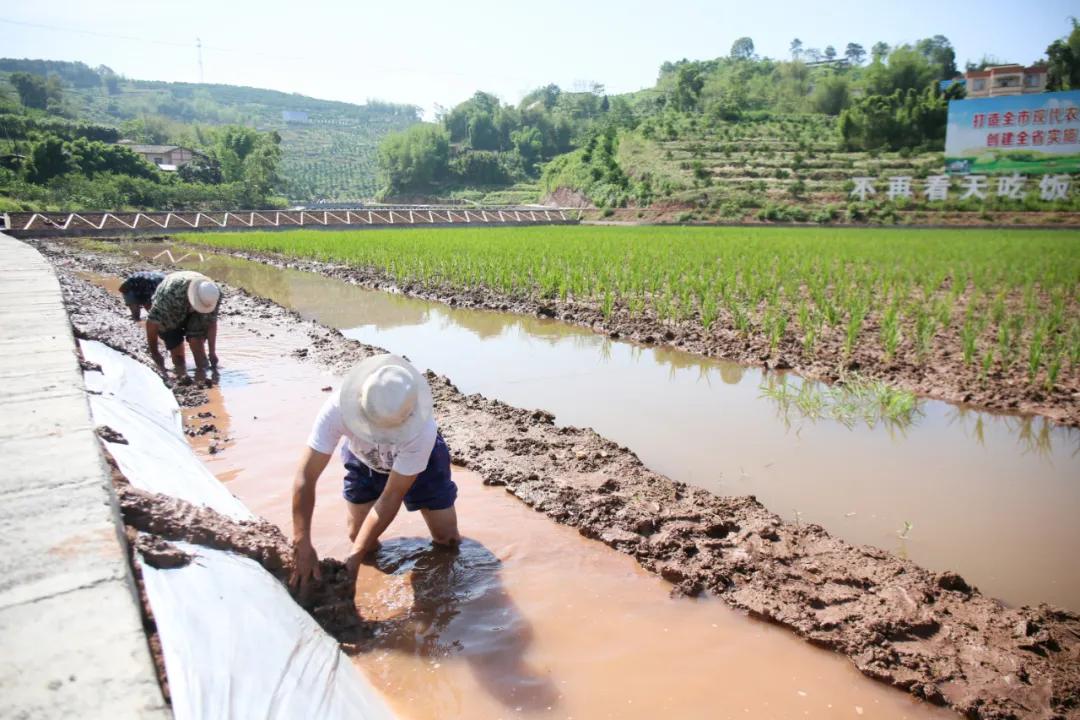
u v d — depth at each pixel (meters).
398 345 10.84
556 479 5.39
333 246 23.67
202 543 3.23
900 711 3.09
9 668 1.90
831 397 8.02
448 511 4.23
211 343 8.42
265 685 2.47
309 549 3.60
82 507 2.83
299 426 6.50
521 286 15.11
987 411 7.61
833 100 79.75
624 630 3.59
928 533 4.83
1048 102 43.44
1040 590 4.15
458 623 3.59
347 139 156.75
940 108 55.44
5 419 3.90
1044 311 12.20
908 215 42.84
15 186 48.88
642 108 123.12
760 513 4.90
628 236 29.30
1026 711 3.06
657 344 10.73
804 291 14.64
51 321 6.70
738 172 53.31
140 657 1.99
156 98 177.25
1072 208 40.69
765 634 3.61
